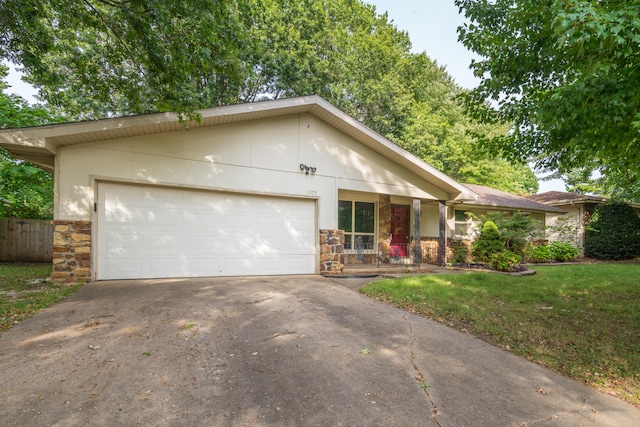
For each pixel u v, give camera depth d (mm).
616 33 2869
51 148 6086
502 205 13672
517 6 4594
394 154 9914
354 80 19453
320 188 9031
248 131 8039
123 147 6738
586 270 10820
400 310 5434
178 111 6109
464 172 22406
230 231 7840
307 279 7844
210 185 7547
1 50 5824
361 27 20203
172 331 3906
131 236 6828
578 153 5340
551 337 4301
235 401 2557
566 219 16516
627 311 5508
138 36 5719
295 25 16234
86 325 4004
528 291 6910
